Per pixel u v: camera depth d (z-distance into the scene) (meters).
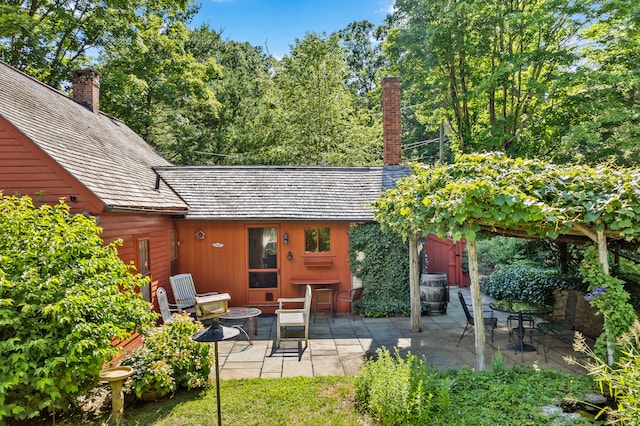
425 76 15.65
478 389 5.07
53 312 4.27
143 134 21.62
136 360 5.67
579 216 5.13
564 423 4.10
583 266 5.54
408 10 15.38
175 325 6.19
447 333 8.92
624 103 12.95
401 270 11.01
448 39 14.63
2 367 4.04
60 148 7.18
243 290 11.20
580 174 5.39
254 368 6.85
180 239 11.12
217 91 23.95
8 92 7.67
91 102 12.26
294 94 23.17
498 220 5.12
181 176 12.28
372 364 5.54
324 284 11.02
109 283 5.22
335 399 5.48
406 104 27.98
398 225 6.79
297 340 8.07
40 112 8.09
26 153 6.54
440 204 5.37
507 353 7.46
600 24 13.00
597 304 5.20
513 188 5.07
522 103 15.14
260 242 11.23
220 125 23.91
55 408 4.57
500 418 4.30
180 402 5.48
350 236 11.07
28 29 15.49
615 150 12.83
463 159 6.24
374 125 25.22
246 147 23.53
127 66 19.83
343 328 9.43
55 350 4.34
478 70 15.41
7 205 5.12
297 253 11.20
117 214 7.40
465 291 13.77
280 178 12.48
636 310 7.11
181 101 22.02
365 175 12.76
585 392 4.83
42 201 6.52
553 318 9.52
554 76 13.30
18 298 4.49
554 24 13.99
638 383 3.49
